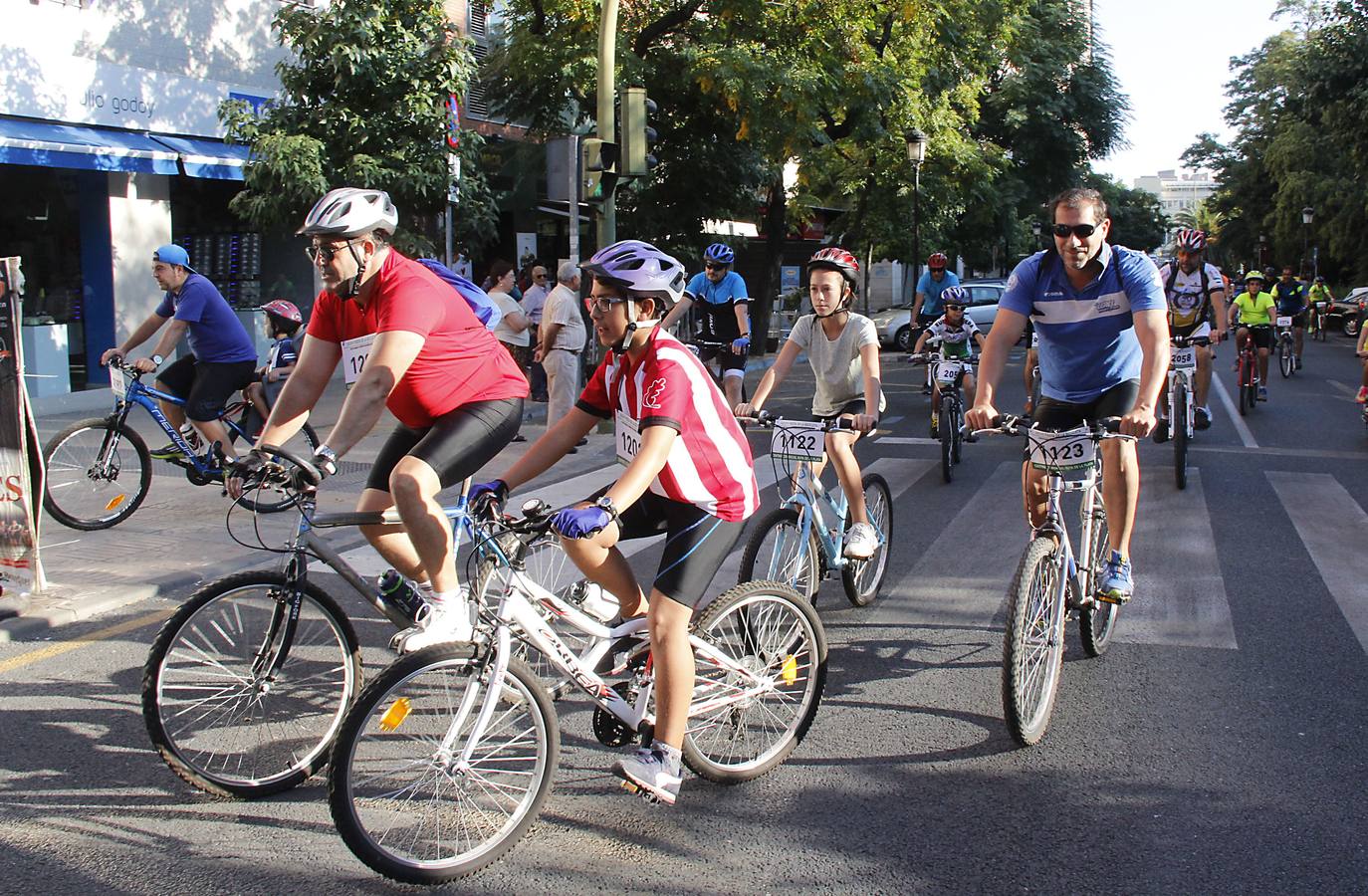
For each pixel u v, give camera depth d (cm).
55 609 566
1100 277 455
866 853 344
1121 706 457
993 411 453
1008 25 2639
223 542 709
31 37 1303
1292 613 572
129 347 782
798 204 2689
